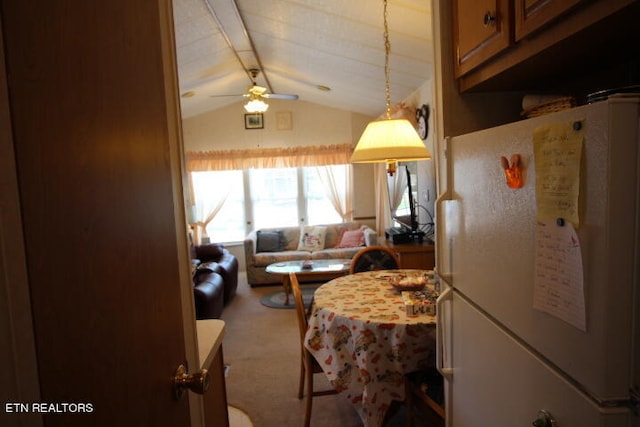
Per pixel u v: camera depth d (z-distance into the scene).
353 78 4.25
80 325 0.54
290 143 6.29
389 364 1.77
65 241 0.52
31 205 0.46
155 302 0.82
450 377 1.32
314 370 2.13
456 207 1.22
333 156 6.22
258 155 6.20
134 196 0.74
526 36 1.00
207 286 3.47
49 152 0.50
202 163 6.11
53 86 0.51
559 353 0.74
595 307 0.64
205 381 0.95
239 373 2.87
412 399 1.78
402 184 4.49
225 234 6.38
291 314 4.14
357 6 2.54
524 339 0.85
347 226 6.08
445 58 1.43
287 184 6.40
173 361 0.91
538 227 0.78
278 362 3.03
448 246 1.31
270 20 3.12
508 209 0.90
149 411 0.75
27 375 0.45
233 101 6.10
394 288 2.26
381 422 1.78
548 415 0.77
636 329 0.62
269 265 4.99
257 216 6.40
